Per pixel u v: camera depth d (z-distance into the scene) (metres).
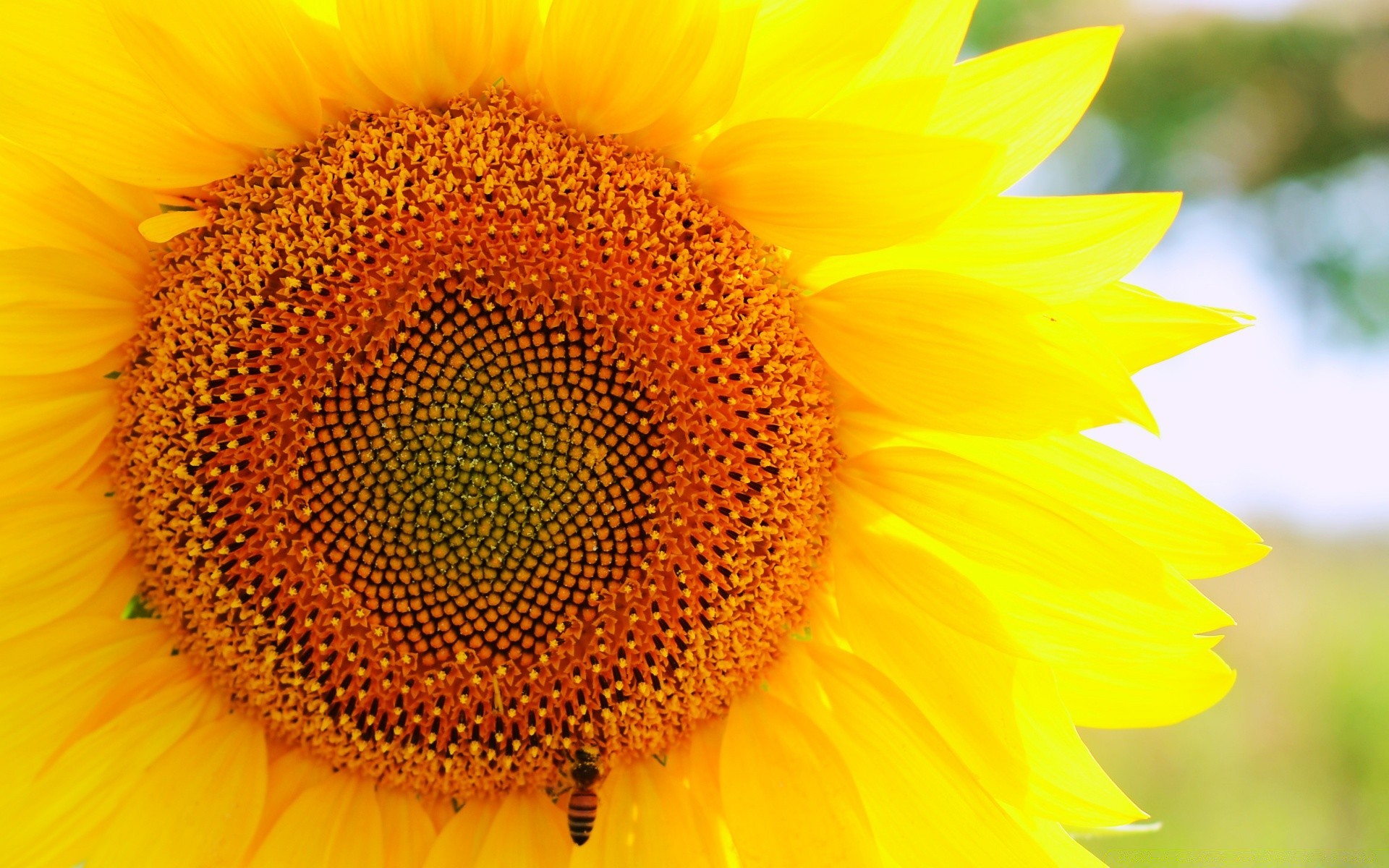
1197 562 0.39
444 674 0.40
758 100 0.38
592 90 0.38
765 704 0.40
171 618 0.39
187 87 0.37
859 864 0.39
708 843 0.40
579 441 0.39
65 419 0.38
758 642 0.40
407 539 0.40
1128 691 0.40
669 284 0.38
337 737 0.40
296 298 0.38
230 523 0.39
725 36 0.37
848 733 0.40
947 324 0.38
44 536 0.38
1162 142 1.02
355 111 0.38
